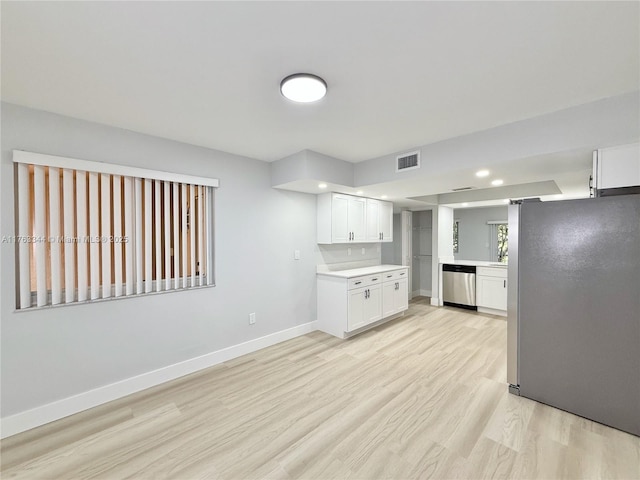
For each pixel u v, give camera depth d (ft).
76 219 7.52
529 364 7.87
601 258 6.81
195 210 9.88
